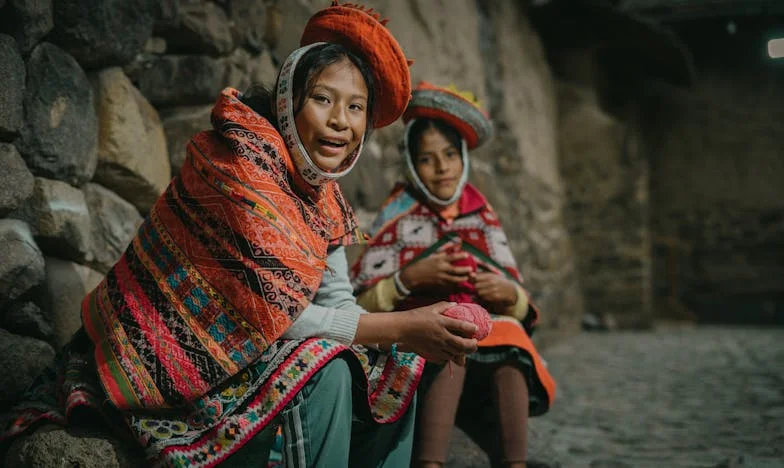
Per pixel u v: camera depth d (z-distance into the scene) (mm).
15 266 1640
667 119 10953
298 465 1453
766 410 3732
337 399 1475
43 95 1802
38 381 1582
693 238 10852
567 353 6719
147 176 2209
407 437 1734
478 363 2107
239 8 2676
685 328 9766
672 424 3480
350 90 1601
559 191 9516
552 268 8133
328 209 1714
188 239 1498
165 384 1425
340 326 1540
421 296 2184
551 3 8852
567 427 3463
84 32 1938
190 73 2412
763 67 10727
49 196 1804
